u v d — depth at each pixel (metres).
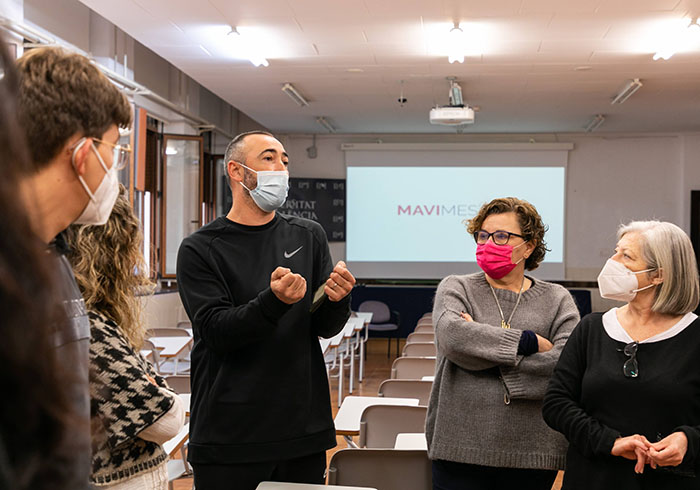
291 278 1.68
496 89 9.00
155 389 1.38
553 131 12.34
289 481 1.92
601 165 12.48
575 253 12.49
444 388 2.02
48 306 0.43
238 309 1.77
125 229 1.47
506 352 1.89
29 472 0.42
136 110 7.64
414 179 12.59
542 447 1.92
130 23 6.44
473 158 12.49
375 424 3.12
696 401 1.67
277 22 6.38
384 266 12.64
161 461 1.46
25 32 5.68
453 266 12.52
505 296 2.10
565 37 6.69
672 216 12.33
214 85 8.96
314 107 10.39
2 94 0.41
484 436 1.93
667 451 1.57
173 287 9.20
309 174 13.04
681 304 1.73
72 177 0.79
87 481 0.49
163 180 9.38
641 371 1.73
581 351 1.87
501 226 2.07
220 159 11.59
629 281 1.77
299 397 1.92
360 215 12.68
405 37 6.79
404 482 2.24
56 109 0.75
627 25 6.30
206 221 11.38
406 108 10.44
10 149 0.41
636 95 9.26
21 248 0.41
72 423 0.44
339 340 6.04
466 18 6.20
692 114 10.53
